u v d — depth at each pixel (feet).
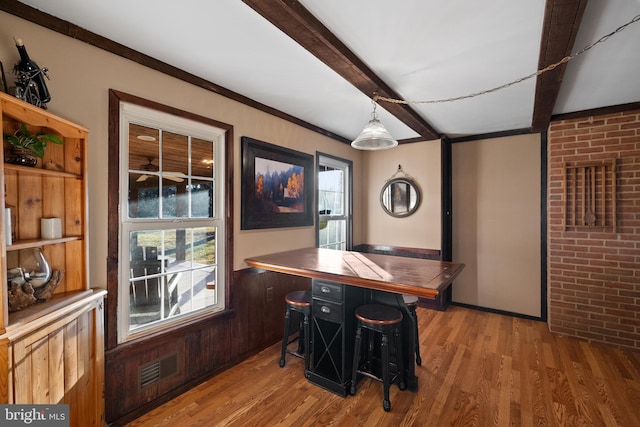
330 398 6.59
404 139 13.39
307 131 10.97
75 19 5.03
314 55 5.79
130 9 4.78
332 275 6.68
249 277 8.59
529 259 11.51
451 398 6.57
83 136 4.98
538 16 4.86
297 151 10.34
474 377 7.38
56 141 4.57
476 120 10.61
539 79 6.77
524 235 11.62
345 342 6.79
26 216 4.47
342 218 13.47
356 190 14.21
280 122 9.74
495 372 7.61
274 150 9.41
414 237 13.34
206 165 7.64
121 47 5.77
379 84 7.15
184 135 7.16
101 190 5.55
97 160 5.49
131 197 6.19
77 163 5.00
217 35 5.52
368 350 7.55
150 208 6.50
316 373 7.13
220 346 7.68
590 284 9.44
